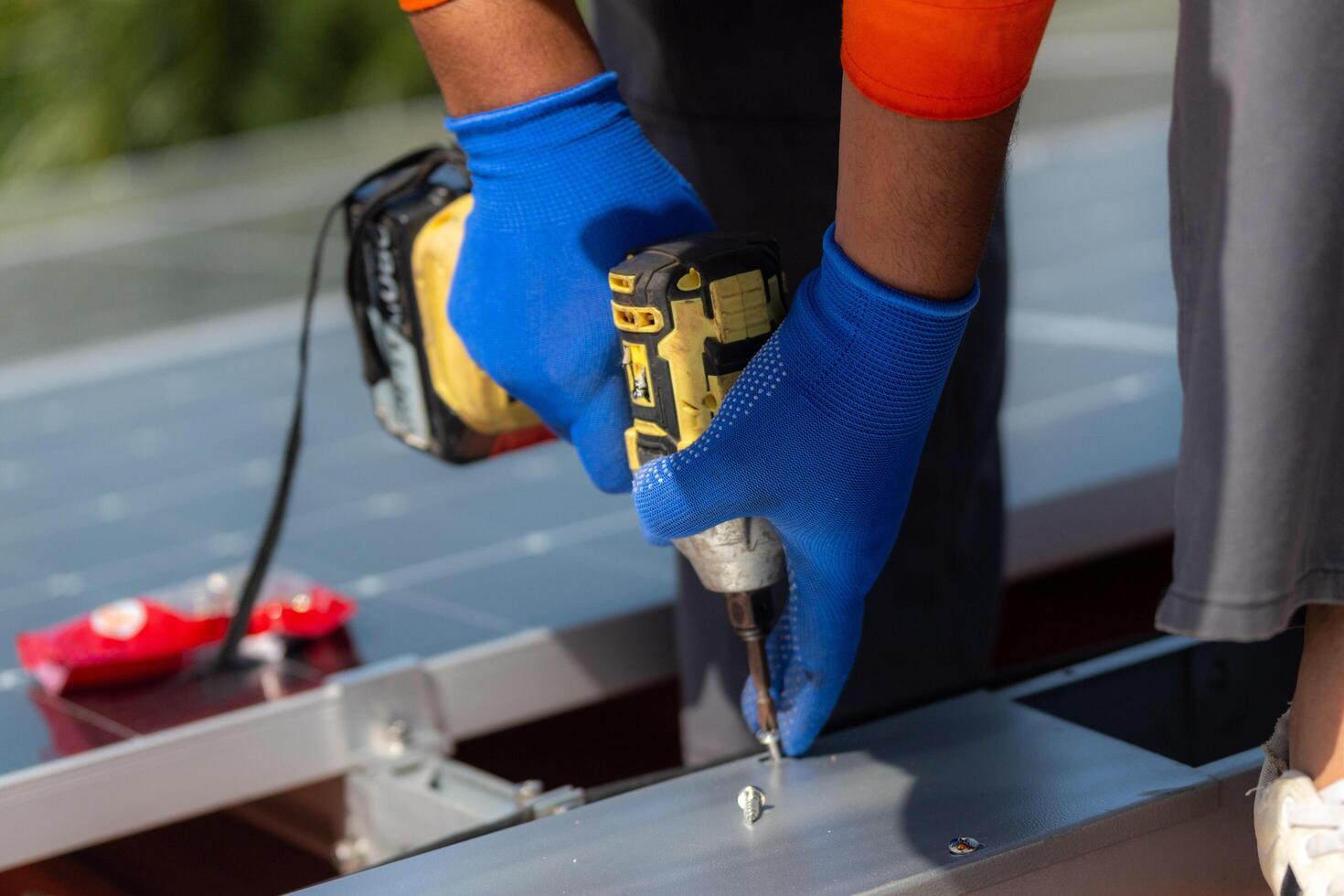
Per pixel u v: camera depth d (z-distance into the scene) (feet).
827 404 7.27
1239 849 8.69
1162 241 28.91
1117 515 15.61
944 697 10.29
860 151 6.79
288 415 23.85
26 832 11.23
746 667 12.42
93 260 43.06
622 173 8.74
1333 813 7.05
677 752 16.57
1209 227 6.93
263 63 75.87
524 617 13.91
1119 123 41.65
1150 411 18.16
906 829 8.24
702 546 8.25
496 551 16.19
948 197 6.70
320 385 25.62
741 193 11.60
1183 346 7.29
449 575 15.51
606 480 9.39
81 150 74.43
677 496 7.70
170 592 14.34
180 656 13.20
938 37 6.26
